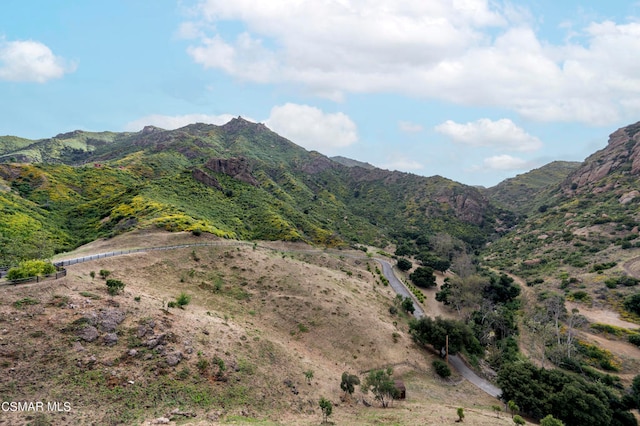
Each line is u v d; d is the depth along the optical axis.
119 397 24.50
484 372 59.22
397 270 109.19
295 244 99.75
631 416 42.59
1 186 87.56
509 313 79.62
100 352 27.48
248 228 101.06
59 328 27.80
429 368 54.97
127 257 53.53
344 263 97.25
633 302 71.44
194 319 38.62
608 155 177.38
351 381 38.50
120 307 33.44
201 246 67.00
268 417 29.25
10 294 29.61
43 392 22.45
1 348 24.17
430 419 33.91
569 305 79.25
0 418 19.67
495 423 35.12
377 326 59.69
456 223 180.75
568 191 180.62
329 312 58.50
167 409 25.30
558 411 41.03
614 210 125.75
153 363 28.88
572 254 107.00
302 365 41.88
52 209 87.19
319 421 30.95
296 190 184.50
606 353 60.34
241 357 35.84
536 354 64.00
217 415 26.70
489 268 121.44
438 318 63.09
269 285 62.62
